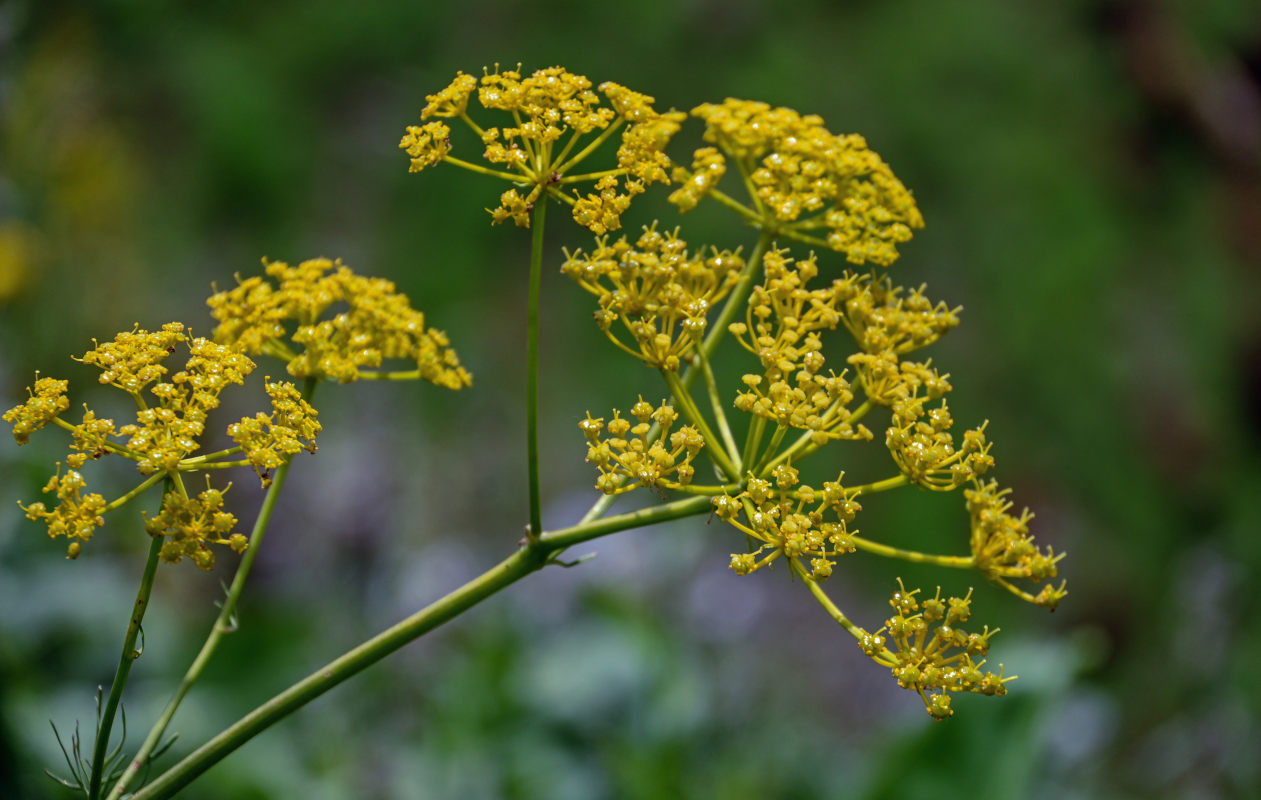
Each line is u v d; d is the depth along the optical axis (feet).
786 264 5.36
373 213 21.36
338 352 5.22
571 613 12.57
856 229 5.51
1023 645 9.75
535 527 4.72
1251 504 18.88
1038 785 11.69
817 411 4.88
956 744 8.65
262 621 10.86
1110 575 17.79
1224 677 14.85
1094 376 20.27
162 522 4.26
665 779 10.17
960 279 21.22
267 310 5.26
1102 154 23.25
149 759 4.55
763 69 23.35
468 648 12.03
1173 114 23.82
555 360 19.49
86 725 9.40
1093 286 21.33
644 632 11.38
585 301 20.31
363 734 11.04
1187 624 15.74
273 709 4.54
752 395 4.81
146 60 21.61
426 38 23.67
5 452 10.79
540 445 18.21
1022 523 4.73
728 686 12.54
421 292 20.21
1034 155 22.84
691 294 5.24
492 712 10.71
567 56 23.32
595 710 10.71
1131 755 15.05
